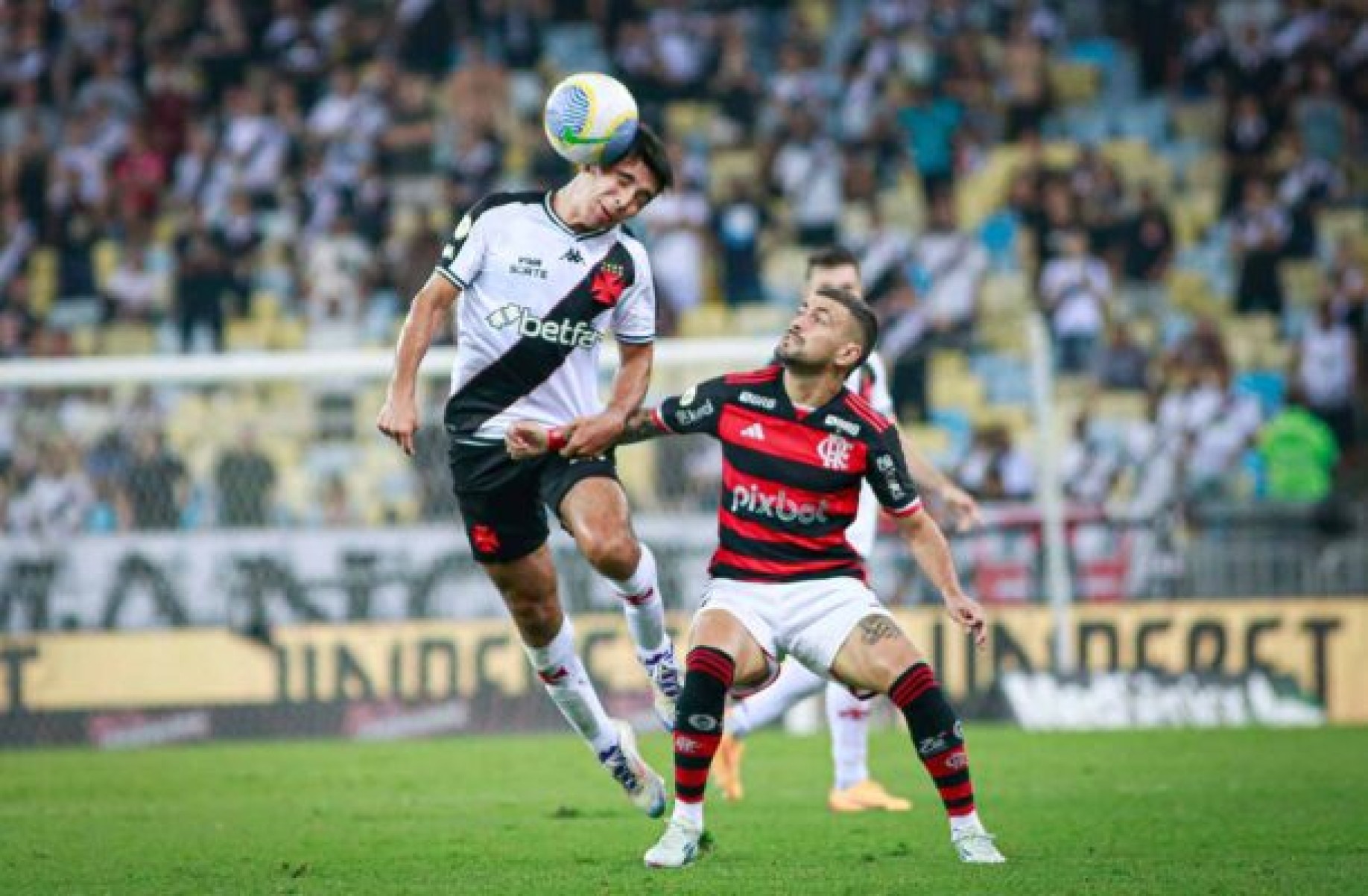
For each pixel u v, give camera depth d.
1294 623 48.66
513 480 24.36
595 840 27.08
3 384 47.88
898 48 80.19
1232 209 76.00
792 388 22.67
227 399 63.72
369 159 77.62
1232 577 50.00
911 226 76.25
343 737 48.12
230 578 48.84
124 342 73.12
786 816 30.00
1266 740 43.09
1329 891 20.59
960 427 65.44
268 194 77.44
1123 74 81.88
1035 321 50.44
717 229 73.31
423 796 34.38
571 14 83.25
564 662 25.11
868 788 31.11
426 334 23.72
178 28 83.19
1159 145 79.56
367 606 48.84
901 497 22.52
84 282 75.94
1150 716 47.91
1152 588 49.91
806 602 22.58
